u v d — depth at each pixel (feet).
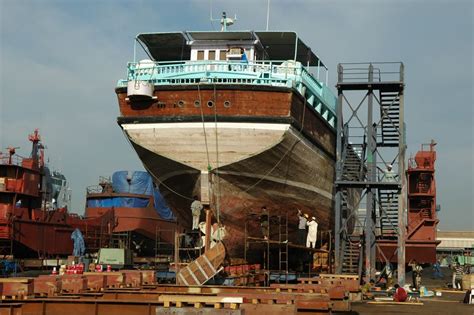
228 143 85.66
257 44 101.45
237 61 92.12
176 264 97.50
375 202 117.19
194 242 104.22
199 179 89.15
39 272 133.39
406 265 141.49
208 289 66.80
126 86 88.17
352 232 140.36
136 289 65.36
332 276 86.89
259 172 89.66
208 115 85.20
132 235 195.31
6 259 130.93
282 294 51.01
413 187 152.15
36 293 56.08
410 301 83.46
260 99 84.53
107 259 138.72
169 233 199.93
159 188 100.94
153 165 92.73
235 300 39.52
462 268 170.71
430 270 180.55
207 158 86.99
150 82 88.17
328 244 117.50
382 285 106.93
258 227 98.84
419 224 144.36
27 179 151.64
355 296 83.92
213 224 93.40
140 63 91.09
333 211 118.62
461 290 112.78
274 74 89.56
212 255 84.17
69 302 49.75
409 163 154.20
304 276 102.37
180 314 39.17
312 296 51.24
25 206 153.38
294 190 98.53
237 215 95.50
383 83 103.35
